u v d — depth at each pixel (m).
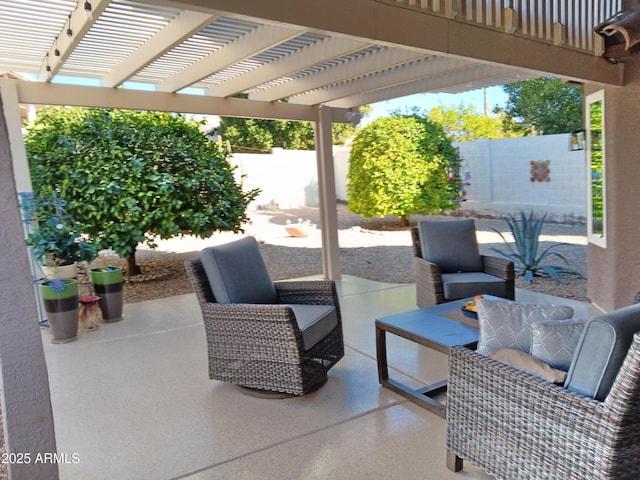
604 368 1.61
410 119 9.46
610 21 3.63
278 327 2.90
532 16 3.62
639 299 2.47
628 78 4.16
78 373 3.61
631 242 4.29
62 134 5.96
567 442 1.68
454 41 3.23
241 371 3.10
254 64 4.97
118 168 6.04
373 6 2.87
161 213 6.23
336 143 16.73
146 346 4.18
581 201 9.11
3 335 1.66
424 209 9.56
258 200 13.20
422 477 2.21
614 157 4.34
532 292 5.45
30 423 1.73
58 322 4.29
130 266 7.15
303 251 9.00
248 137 15.08
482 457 2.04
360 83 5.73
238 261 3.36
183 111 5.37
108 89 4.91
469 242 4.80
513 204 10.20
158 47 3.81
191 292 6.28
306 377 2.95
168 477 2.29
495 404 1.96
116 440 2.64
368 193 9.62
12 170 1.64
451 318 3.12
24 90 4.57
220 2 2.38
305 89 5.53
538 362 1.88
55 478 1.79
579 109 12.05
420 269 4.65
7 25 3.58
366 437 2.58
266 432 2.67
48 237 4.52
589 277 4.99
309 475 2.26
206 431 2.70
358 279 6.62
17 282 1.67
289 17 2.57
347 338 4.17
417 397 2.93
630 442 1.56
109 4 3.17
